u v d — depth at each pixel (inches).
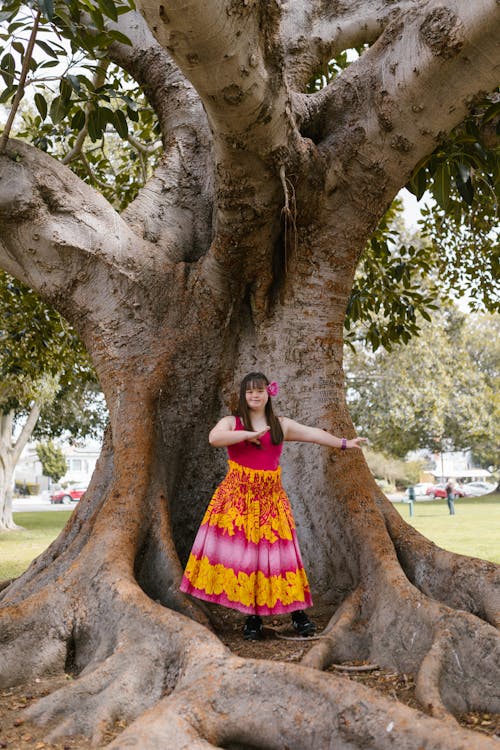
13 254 208.8
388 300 378.9
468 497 1775.3
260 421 166.4
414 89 173.2
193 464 215.3
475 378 1365.7
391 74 177.5
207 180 244.5
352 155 191.3
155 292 214.1
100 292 210.7
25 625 153.6
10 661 148.6
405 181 201.5
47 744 119.7
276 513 164.7
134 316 212.7
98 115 216.4
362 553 181.8
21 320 438.0
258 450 164.4
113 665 137.5
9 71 192.5
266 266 206.2
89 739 122.5
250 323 220.7
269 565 161.9
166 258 222.8
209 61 134.0
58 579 164.6
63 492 1926.7
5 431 866.1
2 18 171.3
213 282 211.0
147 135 427.5
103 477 210.2
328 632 162.1
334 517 196.4
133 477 192.7
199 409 214.8
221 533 163.6
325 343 215.0
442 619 148.4
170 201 240.7
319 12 252.4
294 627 171.8
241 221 188.5
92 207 209.6
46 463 2363.4
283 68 149.6
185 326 215.5
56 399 948.0
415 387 1235.9
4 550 579.5
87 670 144.3
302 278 210.7
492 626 145.4
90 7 169.3
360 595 172.7
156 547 185.5
